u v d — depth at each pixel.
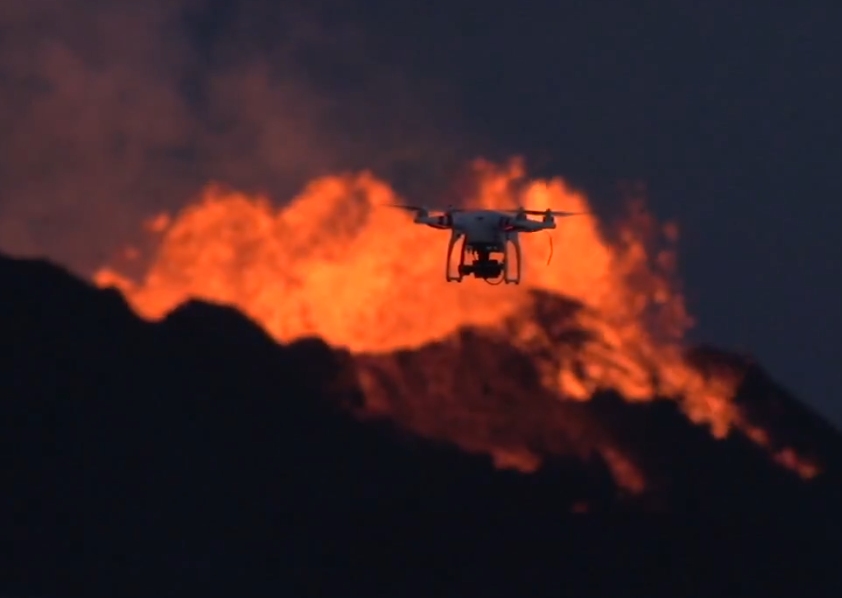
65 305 98.94
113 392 93.38
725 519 94.12
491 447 98.50
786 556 92.06
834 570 92.19
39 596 79.94
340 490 91.75
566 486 95.12
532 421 102.06
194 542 85.88
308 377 101.62
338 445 95.31
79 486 87.12
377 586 85.12
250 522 88.19
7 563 81.56
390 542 88.25
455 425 100.69
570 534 90.69
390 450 95.81
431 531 89.56
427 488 92.88
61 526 84.88
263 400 97.12
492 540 89.50
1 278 98.81
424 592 85.62
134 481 88.62
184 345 99.88
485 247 49.75
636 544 91.00
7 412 89.94
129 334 98.94
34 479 86.69
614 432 102.06
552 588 86.81
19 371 92.12
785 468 102.12
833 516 98.62
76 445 89.44
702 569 89.62
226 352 100.00
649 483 97.56
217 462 91.25
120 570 83.00
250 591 83.62
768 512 96.50
